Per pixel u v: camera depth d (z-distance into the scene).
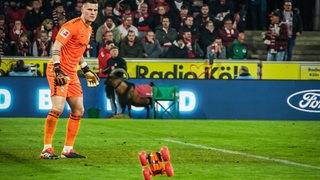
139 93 48.34
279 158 29.47
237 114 49.41
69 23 27.73
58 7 53.25
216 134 38.47
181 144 33.59
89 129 39.72
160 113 48.59
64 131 38.19
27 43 52.53
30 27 54.00
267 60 55.78
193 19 55.25
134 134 37.62
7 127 40.19
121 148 31.64
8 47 52.78
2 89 47.31
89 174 24.61
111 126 41.72
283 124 45.31
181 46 53.88
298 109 49.69
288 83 49.72
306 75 53.50
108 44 49.44
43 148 30.56
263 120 48.88
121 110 48.38
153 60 51.56
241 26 56.62
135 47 52.53
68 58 28.03
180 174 24.88
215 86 49.19
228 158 29.09
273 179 24.34
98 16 53.72
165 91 48.41
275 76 53.19
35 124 42.09
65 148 28.39
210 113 49.09
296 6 66.88
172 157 29.05
